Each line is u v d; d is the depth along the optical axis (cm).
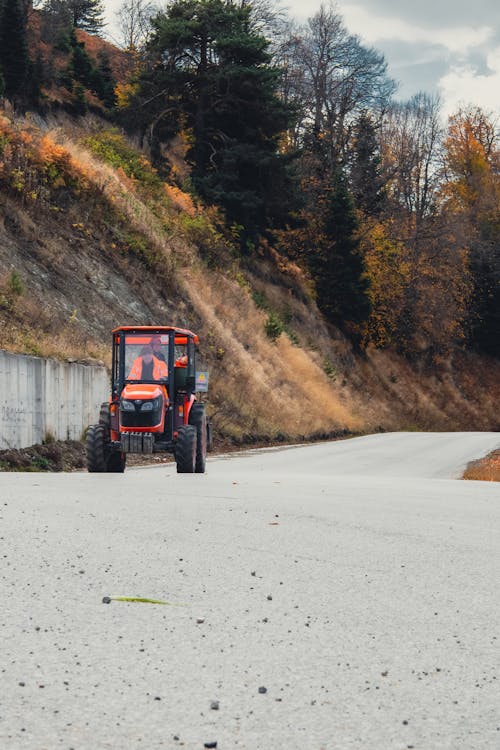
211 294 7144
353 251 10512
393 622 834
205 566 1095
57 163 5809
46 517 1493
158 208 7419
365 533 1427
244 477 2717
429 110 14200
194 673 655
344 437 7669
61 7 12394
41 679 630
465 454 4928
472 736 529
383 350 11856
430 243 12756
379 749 505
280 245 10400
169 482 2350
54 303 4719
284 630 795
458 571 1112
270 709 574
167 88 8625
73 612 842
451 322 12756
